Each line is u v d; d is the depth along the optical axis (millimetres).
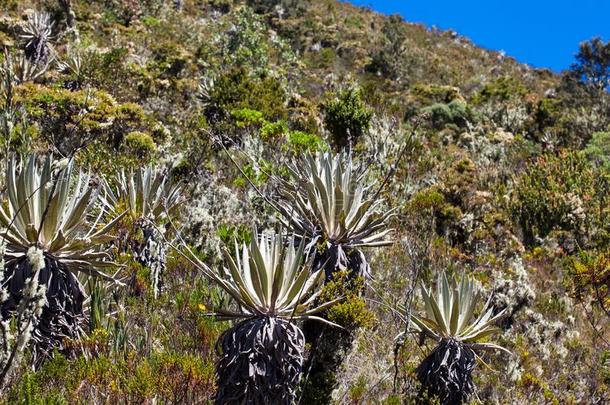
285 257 3869
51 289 4133
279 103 15250
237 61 21922
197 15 36062
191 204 7527
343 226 4746
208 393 4109
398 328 6191
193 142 11141
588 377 7164
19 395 3496
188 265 6121
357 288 4543
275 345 3629
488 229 11586
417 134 16281
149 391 3934
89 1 26953
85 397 3869
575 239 13219
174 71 18391
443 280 5234
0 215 4113
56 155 8086
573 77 38281
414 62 39781
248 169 9305
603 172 16500
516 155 19922
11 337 3502
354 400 4809
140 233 5871
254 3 44344
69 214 4359
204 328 4969
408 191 11258
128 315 5105
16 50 15203
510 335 7355
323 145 10875
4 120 6688
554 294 9680
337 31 44125
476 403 5586
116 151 9484
